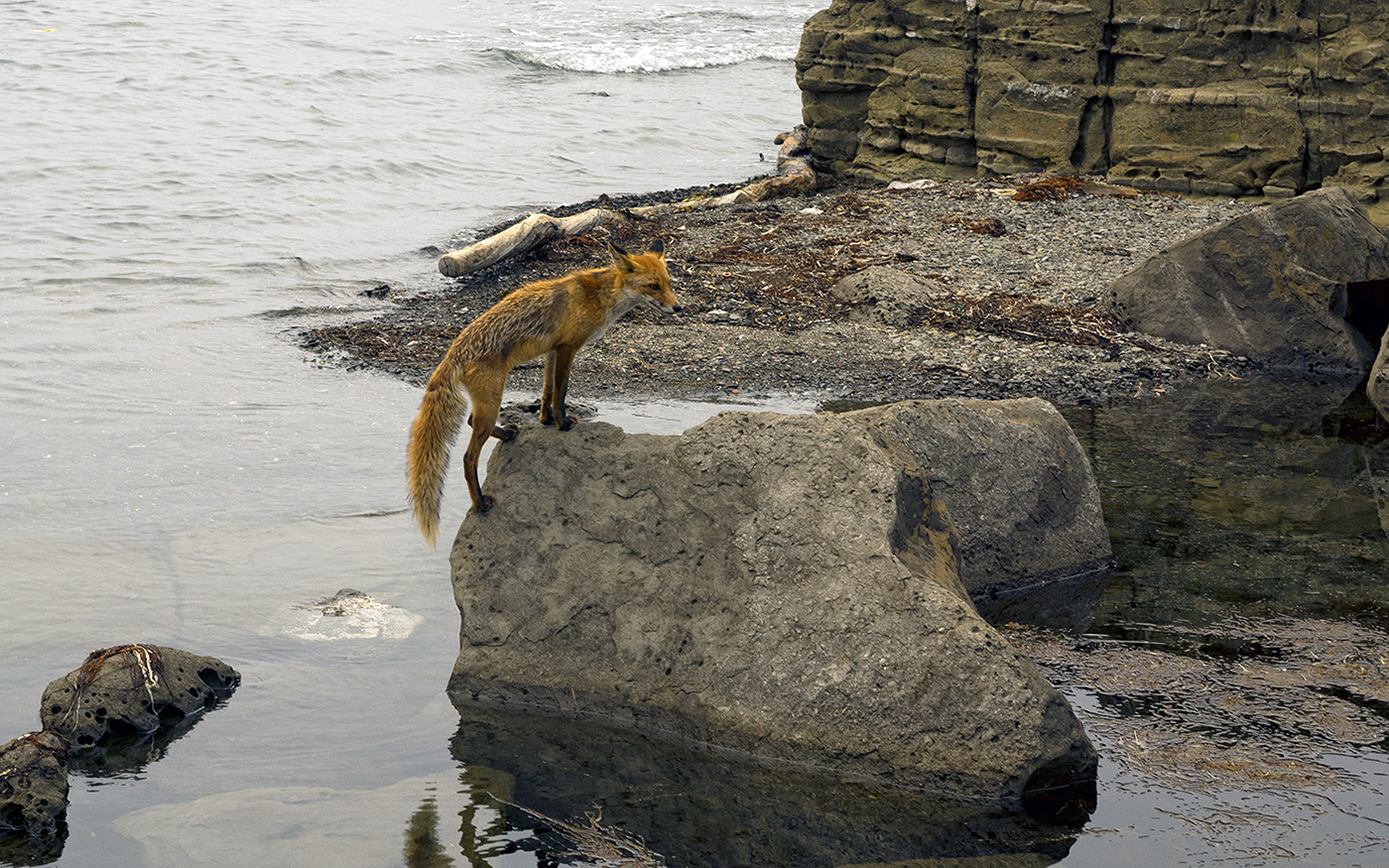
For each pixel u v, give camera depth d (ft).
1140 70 66.03
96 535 28.07
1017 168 70.49
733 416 22.36
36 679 21.61
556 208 69.92
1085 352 43.88
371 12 149.48
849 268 53.11
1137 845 16.76
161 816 17.70
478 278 54.95
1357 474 33.35
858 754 18.93
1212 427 37.47
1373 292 45.83
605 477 22.45
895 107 75.15
